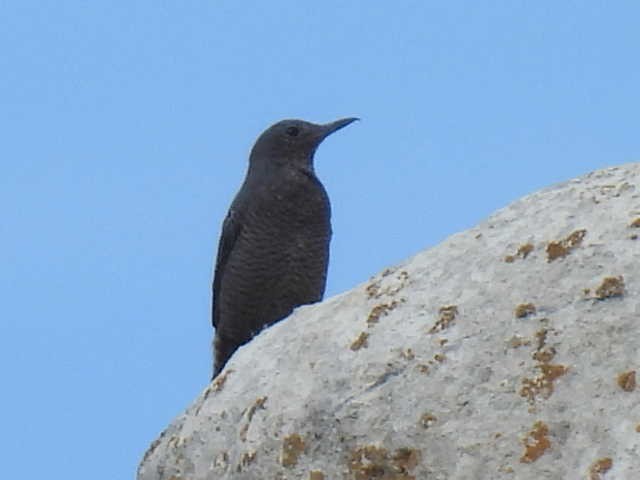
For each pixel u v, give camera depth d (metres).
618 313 9.90
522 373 9.93
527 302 10.23
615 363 9.71
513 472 9.58
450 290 10.71
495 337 10.18
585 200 10.79
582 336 9.90
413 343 10.45
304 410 10.57
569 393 9.72
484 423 9.84
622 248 10.20
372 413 10.23
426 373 10.23
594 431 9.49
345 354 10.73
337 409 10.38
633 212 10.43
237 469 10.88
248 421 10.98
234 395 11.33
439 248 11.26
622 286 10.00
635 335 9.77
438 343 10.35
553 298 10.18
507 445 9.69
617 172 11.09
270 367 11.23
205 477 11.20
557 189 11.13
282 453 10.56
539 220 10.84
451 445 9.85
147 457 12.05
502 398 9.89
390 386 10.30
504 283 10.48
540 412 9.73
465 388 10.04
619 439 9.38
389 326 10.73
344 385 10.50
